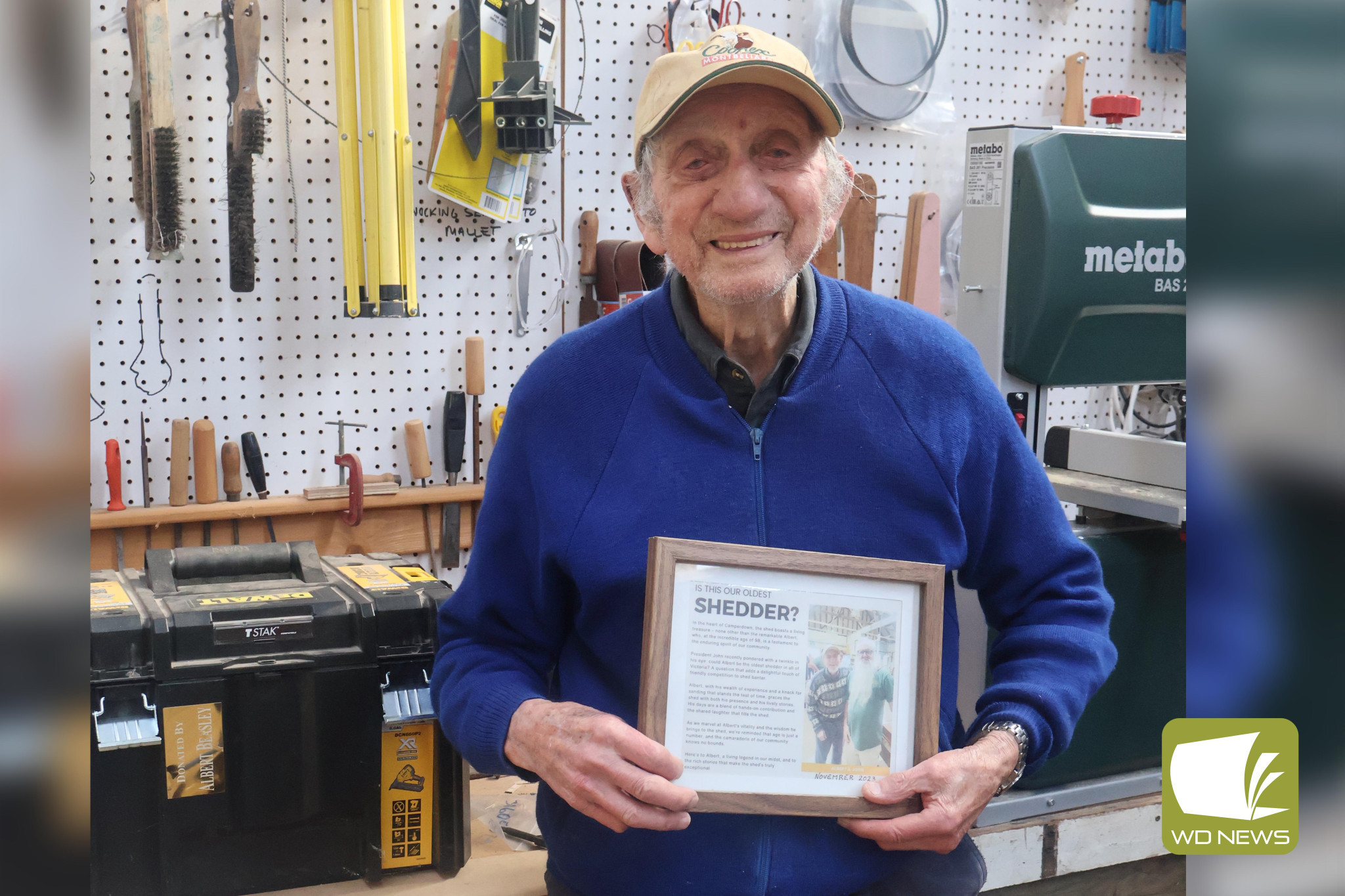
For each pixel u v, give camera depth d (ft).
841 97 7.09
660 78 3.65
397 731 4.53
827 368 3.93
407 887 4.55
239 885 4.38
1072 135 5.46
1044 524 4.28
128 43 5.66
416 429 6.29
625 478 3.84
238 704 4.27
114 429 5.88
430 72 6.28
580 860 3.91
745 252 3.65
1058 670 4.03
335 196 6.15
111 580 4.73
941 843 3.54
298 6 5.96
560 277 6.71
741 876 3.67
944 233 7.55
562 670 4.19
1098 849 5.49
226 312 6.03
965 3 7.49
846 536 3.80
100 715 4.09
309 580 4.82
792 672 3.42
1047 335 5.51
